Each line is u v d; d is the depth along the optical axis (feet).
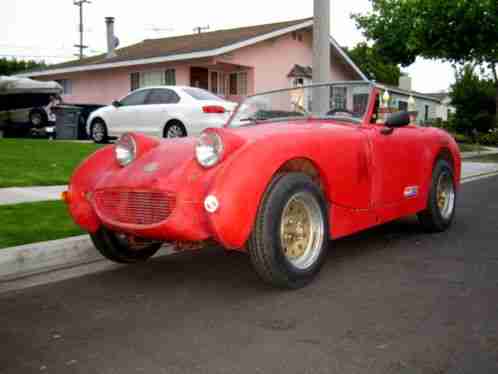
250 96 17.76
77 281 13.66
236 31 77.51
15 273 14.28
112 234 14.47
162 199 11.66
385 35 76.59
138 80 72.54
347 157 13.73
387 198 15.52
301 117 16.74
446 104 155.94
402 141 16.31
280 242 11.91
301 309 11.21
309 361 8.74
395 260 15.26
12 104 64.03
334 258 15.56
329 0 29.99
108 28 87.30
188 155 12.25
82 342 9.75
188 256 16.19
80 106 61.72
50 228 17.04
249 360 8.82
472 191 32.09
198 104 37.96
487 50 69.26
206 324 10.48
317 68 30.50
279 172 13.00
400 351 9.07
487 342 9.39
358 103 15.99
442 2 66.90
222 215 10.92
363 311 11.04
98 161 13.78
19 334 10.21
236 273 14.15
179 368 8.59
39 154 35.53
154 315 11.07
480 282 13.06
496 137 95.71
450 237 18.40
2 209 19.71
